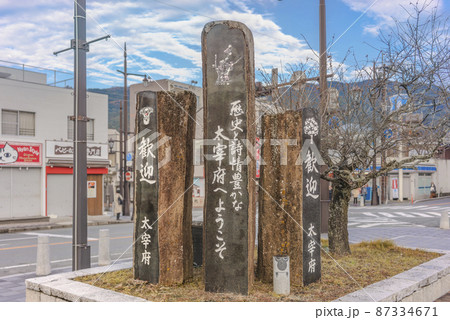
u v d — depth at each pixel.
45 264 8.83
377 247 9.11
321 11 11.81
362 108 7.39
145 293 5.46
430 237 13.65
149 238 5.87
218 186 5.45
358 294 5.29
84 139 8.04
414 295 5.88
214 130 5.48
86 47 8.18
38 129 19.95
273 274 5.66
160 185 5.84
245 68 5.40
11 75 23.22
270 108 9.03
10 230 16.89
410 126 7.09
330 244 8.25
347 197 8.18
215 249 5.45
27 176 19.67
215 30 5.51
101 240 9.51
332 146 7.92
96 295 5.23
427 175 37.72
